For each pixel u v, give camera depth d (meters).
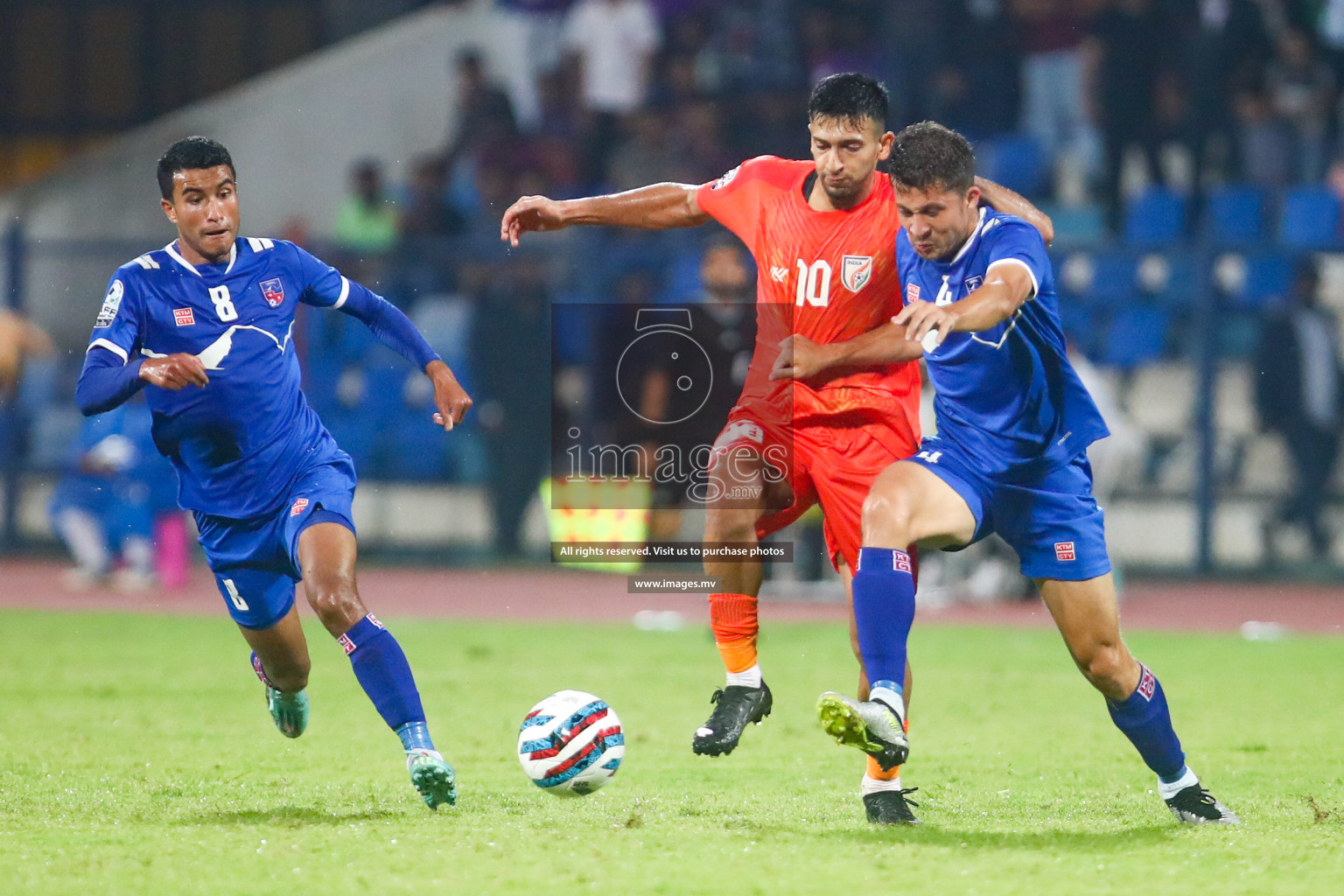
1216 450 51.09
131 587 49.03
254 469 18.75
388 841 16.38
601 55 62.78
